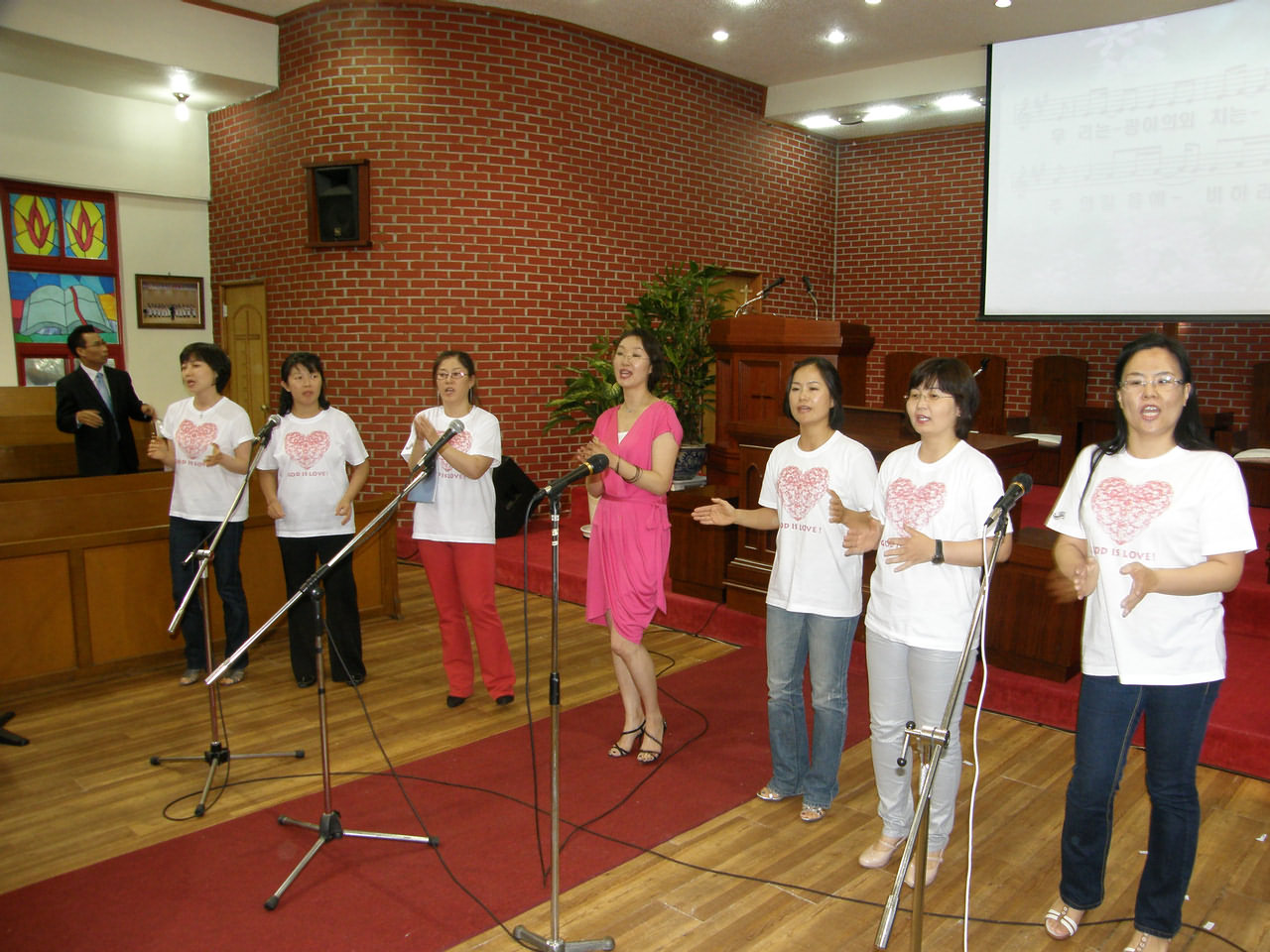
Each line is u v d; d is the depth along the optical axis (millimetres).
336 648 3604
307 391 3781
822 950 2215
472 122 6602
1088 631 2123
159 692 3926
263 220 7324
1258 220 6289
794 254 9297
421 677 4113
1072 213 7051
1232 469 1940
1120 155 6797
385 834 2668
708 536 4719
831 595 2633
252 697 3869
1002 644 3742
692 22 6848
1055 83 7016
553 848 2111
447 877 2508
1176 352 1965
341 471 3900
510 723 3594
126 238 7633
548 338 7082
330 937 2238
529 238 6887
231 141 7562
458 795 2988
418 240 6625
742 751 3330
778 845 2689
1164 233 6676
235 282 7707
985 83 7438
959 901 2420
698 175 8078
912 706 2445
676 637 4707
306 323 7020
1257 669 3744
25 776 3127
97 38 6125
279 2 6559
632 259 7605
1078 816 2160
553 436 7211
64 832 2756
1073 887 2215
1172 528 1971
